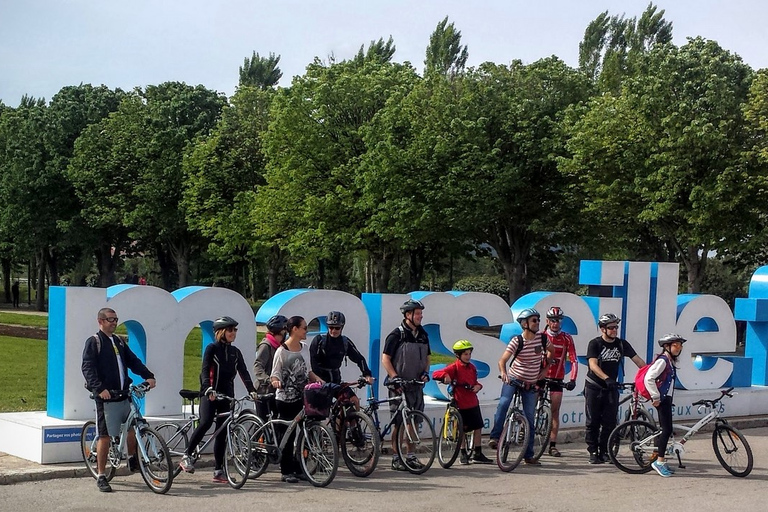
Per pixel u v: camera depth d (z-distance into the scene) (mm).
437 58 48062
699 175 28078
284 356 9305
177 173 44125
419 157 33125
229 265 55000
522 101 33125
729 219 27844
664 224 29984
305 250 36375
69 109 49219
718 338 14805
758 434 13594
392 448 10367
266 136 37750
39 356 20672
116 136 45469
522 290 36344
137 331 10820
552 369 11039
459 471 10047
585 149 29344
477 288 48469
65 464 9539
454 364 10398
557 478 9711
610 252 35656
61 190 47938
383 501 8336
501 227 36125
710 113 27422
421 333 10234
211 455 10414
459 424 10188
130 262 72000
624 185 29062
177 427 9523
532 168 33031
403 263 49906
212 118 47125
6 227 48188
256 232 39250
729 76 29328
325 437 8992
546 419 10742
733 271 33844
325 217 36031
